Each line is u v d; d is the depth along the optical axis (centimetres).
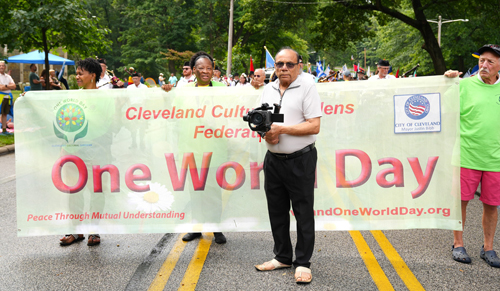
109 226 437
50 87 1463
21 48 1328
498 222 503
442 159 407
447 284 343
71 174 438
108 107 434
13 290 342
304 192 352
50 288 344
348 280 352
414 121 410
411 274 362
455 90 401
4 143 1136
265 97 366
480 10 1903
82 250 432
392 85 411
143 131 434
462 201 414
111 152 436
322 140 422
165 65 4688
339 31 2255
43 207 438
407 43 3741
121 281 356
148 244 448
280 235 372
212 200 434
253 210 432
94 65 446
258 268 372
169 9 4347
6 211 571
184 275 366
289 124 349
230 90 429
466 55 3278
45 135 436
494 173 383
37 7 1226
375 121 415
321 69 1927
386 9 1853
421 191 411
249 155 430
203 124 432
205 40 4462
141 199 436
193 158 433
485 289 334
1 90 1277
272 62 1691
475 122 391
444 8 1862
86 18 1271
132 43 4891
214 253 417
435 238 452
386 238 454
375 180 418
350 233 474
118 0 5109
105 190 437
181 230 433
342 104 418
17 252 427
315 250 422
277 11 3195
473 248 421
